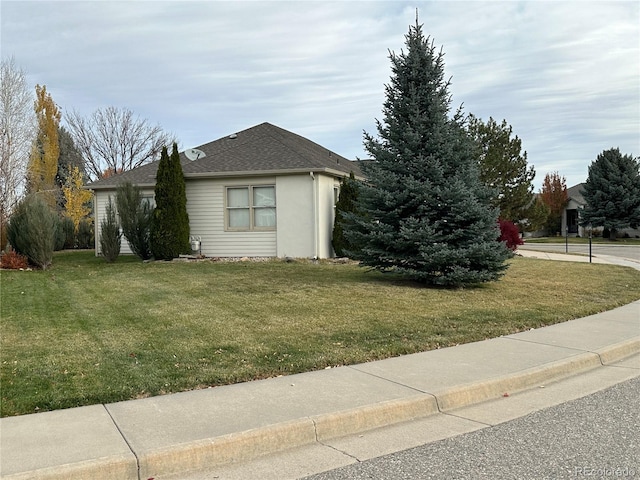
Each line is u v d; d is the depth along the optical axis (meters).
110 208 17.11
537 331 7.68
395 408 4.57
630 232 46.69
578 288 12.02
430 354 6.33
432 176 11.29
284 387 5.05
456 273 10.79
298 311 8.64
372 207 11.84
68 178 37.09
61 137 42.56
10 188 28.17
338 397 4.74
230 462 3.80
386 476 3.50
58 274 13.88
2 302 9.53
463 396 4.99
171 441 3.80
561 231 52.88
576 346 6.77
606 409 4.79
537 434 4.20
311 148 20.30
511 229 21.61
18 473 3.32
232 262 16.19
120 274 13.54
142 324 7.66
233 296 10.05
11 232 16.00
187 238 16.83
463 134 11.71
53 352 6.14
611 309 9.69
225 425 4.09
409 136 11.27
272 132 19.86
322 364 5.82
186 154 18.80
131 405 4.57
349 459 3.81
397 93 11.87
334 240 16.94
